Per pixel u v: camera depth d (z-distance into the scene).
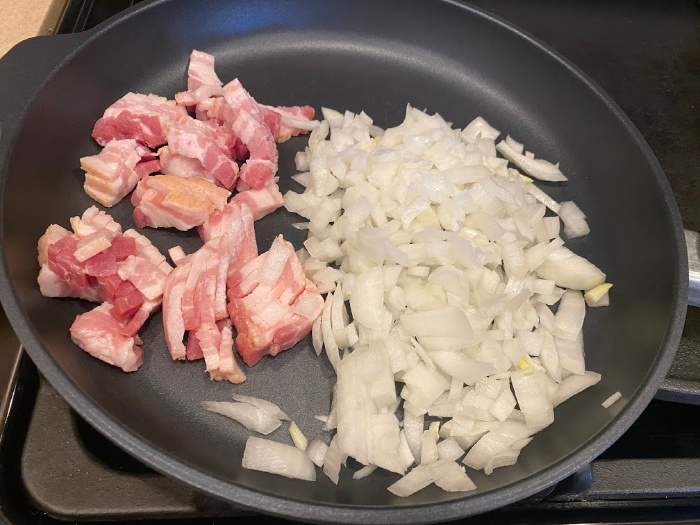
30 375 0.19
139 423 0.18
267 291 0.21
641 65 0.31
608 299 0.23
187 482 0.15
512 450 0.19
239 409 0.19
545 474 0.16
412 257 0.21
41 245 0.19
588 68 0.30
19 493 0.17
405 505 0.15
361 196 0.22
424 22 0.28
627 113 0.29
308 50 0.28
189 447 0.18
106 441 0.18
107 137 0.23
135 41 0.25
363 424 0.18
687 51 0.31
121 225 0.22
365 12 0.28
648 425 0.22
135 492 0.17
